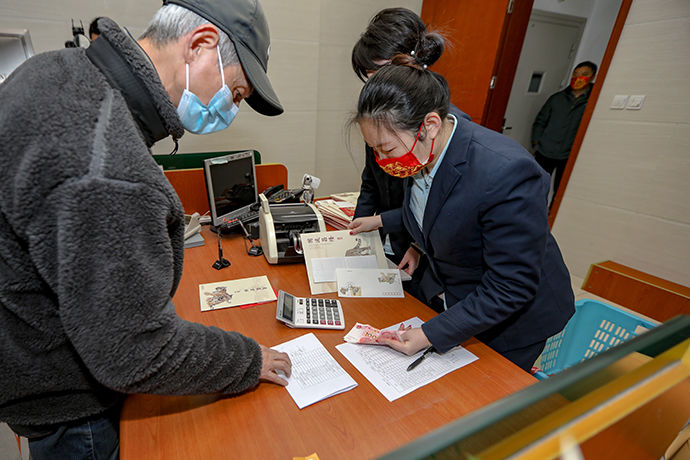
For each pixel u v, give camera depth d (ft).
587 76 10.26
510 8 8.19
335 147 9.92
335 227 5.17
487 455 0.77
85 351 1.54
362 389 2.52
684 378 1.21
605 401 1.00
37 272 1.60
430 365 2.78
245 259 4.25
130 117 1.65
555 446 0.88
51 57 1.61
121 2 6.22
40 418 1.95
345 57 9.11
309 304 3.36
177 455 2.01
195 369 1.88
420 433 2.22
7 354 1.68
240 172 5.06
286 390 2.46
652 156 7.22
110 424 2.30
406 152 2.66
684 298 6.25
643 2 6.97
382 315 3.38
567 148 10.93
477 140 2.67
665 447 1.40
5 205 1.39
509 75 9.03
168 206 1.68
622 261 7.94
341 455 2.06
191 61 2.03
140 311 1.58
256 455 2.03
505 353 3.31
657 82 6.97
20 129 1.39
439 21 9.75
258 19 2.23
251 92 2.55
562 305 3.28
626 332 4.94
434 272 3.49
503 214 2.44
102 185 1.41
